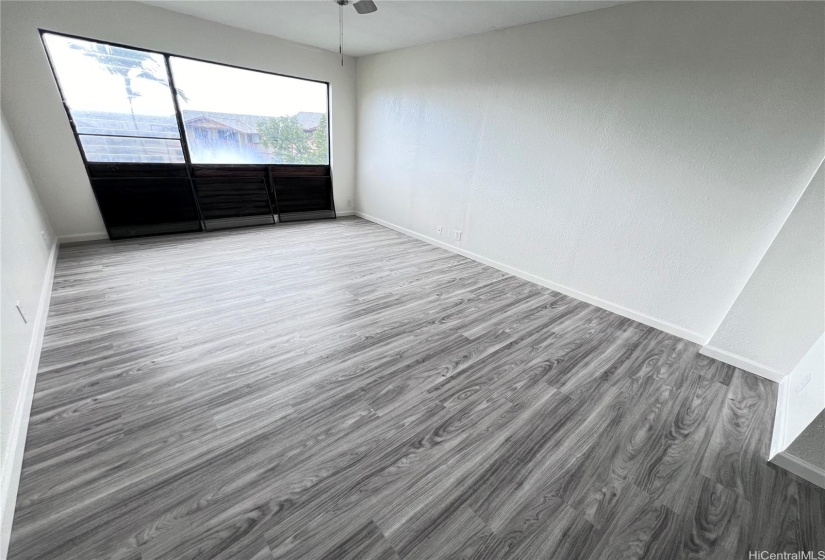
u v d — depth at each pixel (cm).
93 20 312
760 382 207
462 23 307
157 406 160
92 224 363
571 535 118
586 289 307
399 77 434
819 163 183
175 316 236
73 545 105
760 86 195
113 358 189
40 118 312
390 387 185
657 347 240
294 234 451
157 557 104
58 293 253
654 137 241
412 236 481
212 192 432
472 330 248
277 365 195
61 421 148
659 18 224
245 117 438
